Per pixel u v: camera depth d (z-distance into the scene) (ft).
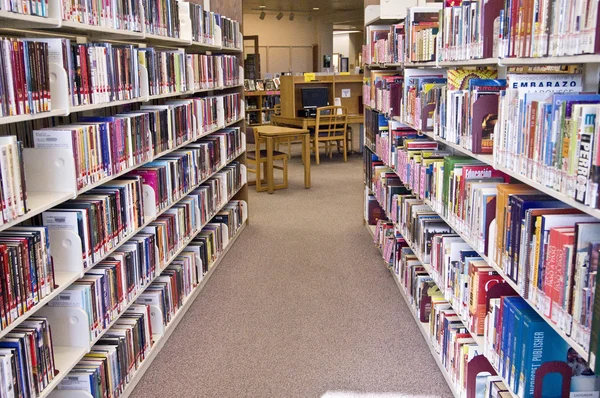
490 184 7.67
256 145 24.12
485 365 7.54
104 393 7.91
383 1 14.90
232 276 14.38
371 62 16.83
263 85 40.57
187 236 12.40
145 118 9.91
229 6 18.12
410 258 12.28
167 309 10.77
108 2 8.48
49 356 6.70
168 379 9.43
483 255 7.18
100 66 8.13
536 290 5.59
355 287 13.53
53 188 7.24
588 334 4.56
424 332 10.68
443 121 9.15
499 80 7.99
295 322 11.60
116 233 8.60
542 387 5.88
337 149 35.53
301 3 45.78
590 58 4.47
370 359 10.00
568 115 4.85
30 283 6.28
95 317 7.83
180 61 12.10
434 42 10.38
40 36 9.02
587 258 4.63
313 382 9.26
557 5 5.05
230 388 9.12
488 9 7.13
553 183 5.14
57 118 9.35
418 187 11.03
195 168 13.03
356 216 20.24
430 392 8.91
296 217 20.17
